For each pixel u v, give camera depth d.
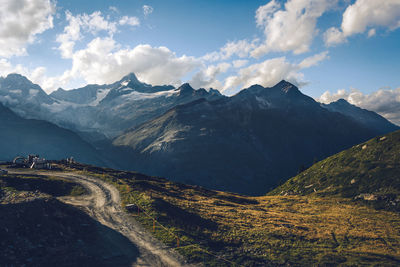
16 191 45.00
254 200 91.19
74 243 32.19
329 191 88.06
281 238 41.81
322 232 47.09
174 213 47.91
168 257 32.09
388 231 50.22
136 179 84.44
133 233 37.88
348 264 33.72
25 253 27.31
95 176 72.81
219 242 38.19
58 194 54.59
